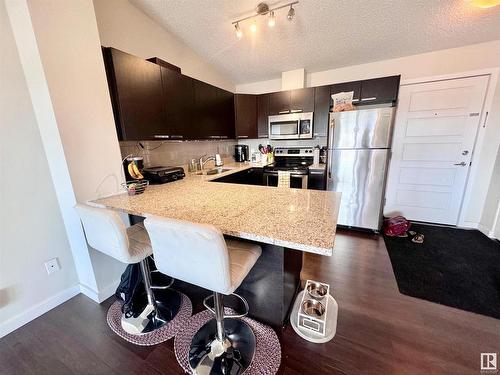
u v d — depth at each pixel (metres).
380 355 1.24
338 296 1.72
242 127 3.46
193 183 2.16
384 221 3.12
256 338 1.35
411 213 3.27
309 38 2.59
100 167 1.66
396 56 2.90
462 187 2.95
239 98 3.37
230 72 3.52
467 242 2.59
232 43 2.77
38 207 1.59
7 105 1.40
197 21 2.37
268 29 2.47
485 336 1.34
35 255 1.60
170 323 1.50
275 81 3.77
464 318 1.48
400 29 2.36
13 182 1.46
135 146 2.31
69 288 1.80
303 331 1.39
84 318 1.58
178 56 2.72
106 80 1.65
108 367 1.22
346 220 3.02
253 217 1.16
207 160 3.29
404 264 2.15
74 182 1.52
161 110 2.11
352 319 1.49
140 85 1.89
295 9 2.13
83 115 1.54
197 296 1.74
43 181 1.60
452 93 2.77
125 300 1.58
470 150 2.82
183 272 1.01
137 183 1.81
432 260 2.22
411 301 1.65
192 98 2.51
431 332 1.38
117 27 2.02
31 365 1.25
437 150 2.97
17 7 1.28
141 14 2.23
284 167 3.31
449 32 2.36
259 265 1.37
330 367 1.18
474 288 1.78
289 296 1.50
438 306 1.60
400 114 3.05
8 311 1.49
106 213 1.14
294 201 1.44
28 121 1.49
